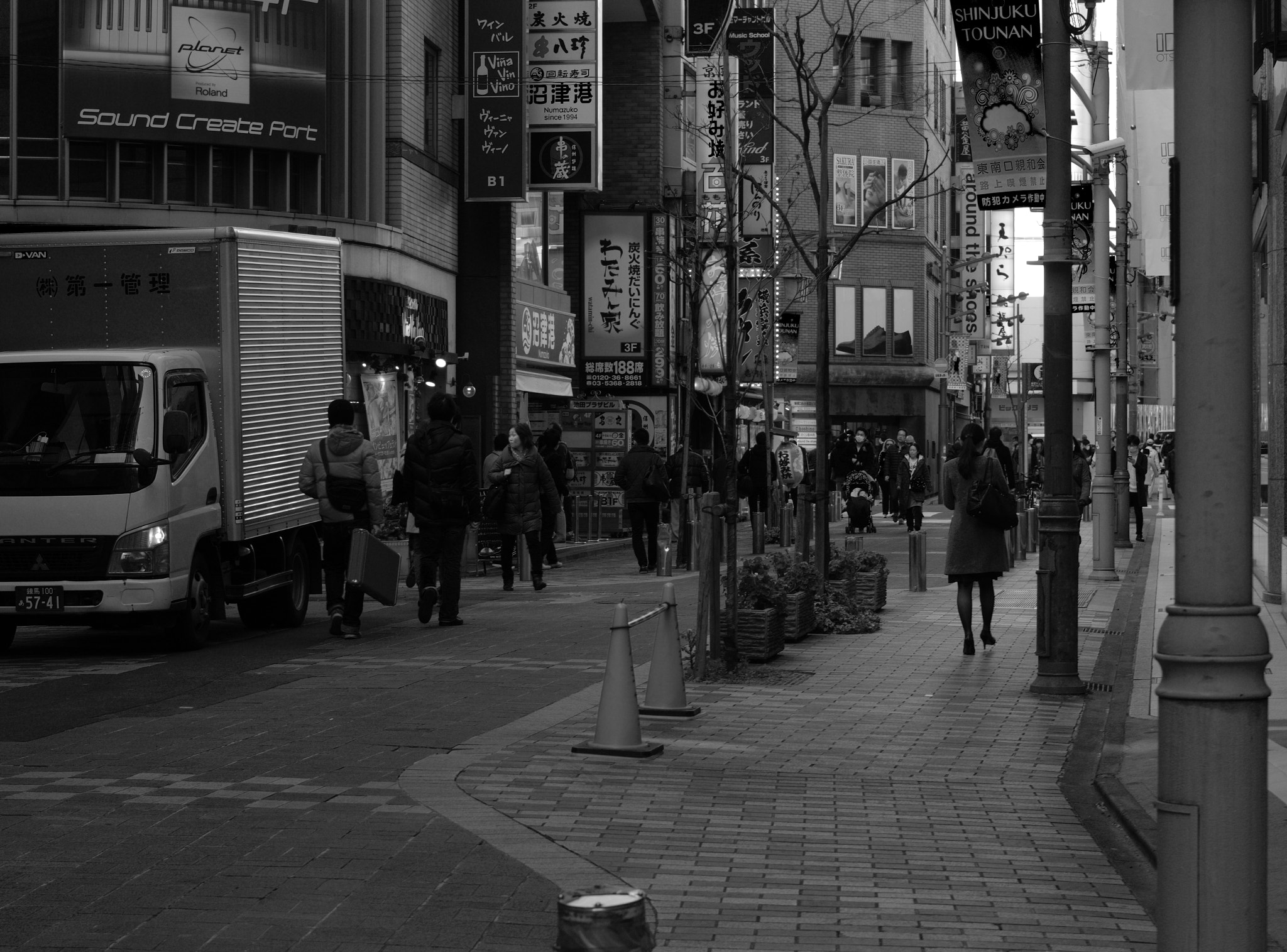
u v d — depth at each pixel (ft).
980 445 49.75
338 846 24.84
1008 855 25.09
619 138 137.59
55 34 83.71
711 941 20.27
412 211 98.73
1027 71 45.83
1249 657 14.83
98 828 25.99
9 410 50.08
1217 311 14.99
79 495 48.96
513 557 75.20
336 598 55.11
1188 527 15.03
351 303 89.76
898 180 217.36
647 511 86.63
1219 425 14.98
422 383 101.55
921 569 73.36
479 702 39.65
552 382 119.03
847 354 218.79
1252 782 14.78
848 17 208.13
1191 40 15.08
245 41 87.25
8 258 54.08
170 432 49.21
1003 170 46.44
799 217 212.43
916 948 20.07
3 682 43.42
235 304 53.42
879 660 48.55
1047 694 41.65
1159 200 79.30
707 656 43.91
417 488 57.93
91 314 53.88
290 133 88.84
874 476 158.30
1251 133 15.07
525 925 20.75
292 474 57.57
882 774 31.48
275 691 41.52
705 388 97.86
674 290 136.98
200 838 25.34
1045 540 42.19
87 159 84.84
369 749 33.19
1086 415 267.39
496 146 105.50
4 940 19.95
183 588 50.26
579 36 110.73
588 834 25.96
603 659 48.37
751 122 118.52
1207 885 14.75
